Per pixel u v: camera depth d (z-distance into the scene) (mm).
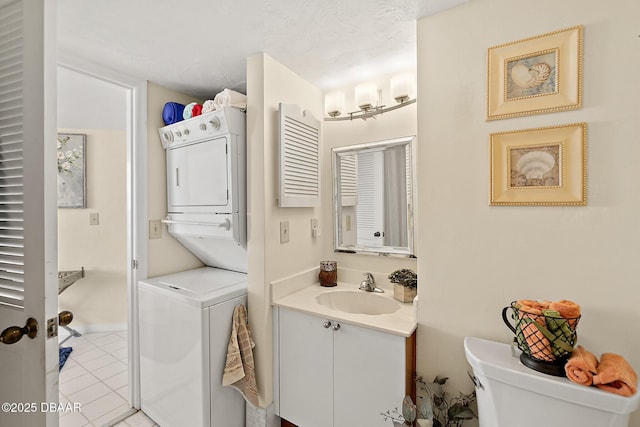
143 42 1624
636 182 1084
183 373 1721
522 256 1278
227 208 1783
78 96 2369
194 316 1647
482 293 1361
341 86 2232
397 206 2025
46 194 1002
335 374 1590
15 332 991
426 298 1485
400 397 1408
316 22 1475
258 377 1786
